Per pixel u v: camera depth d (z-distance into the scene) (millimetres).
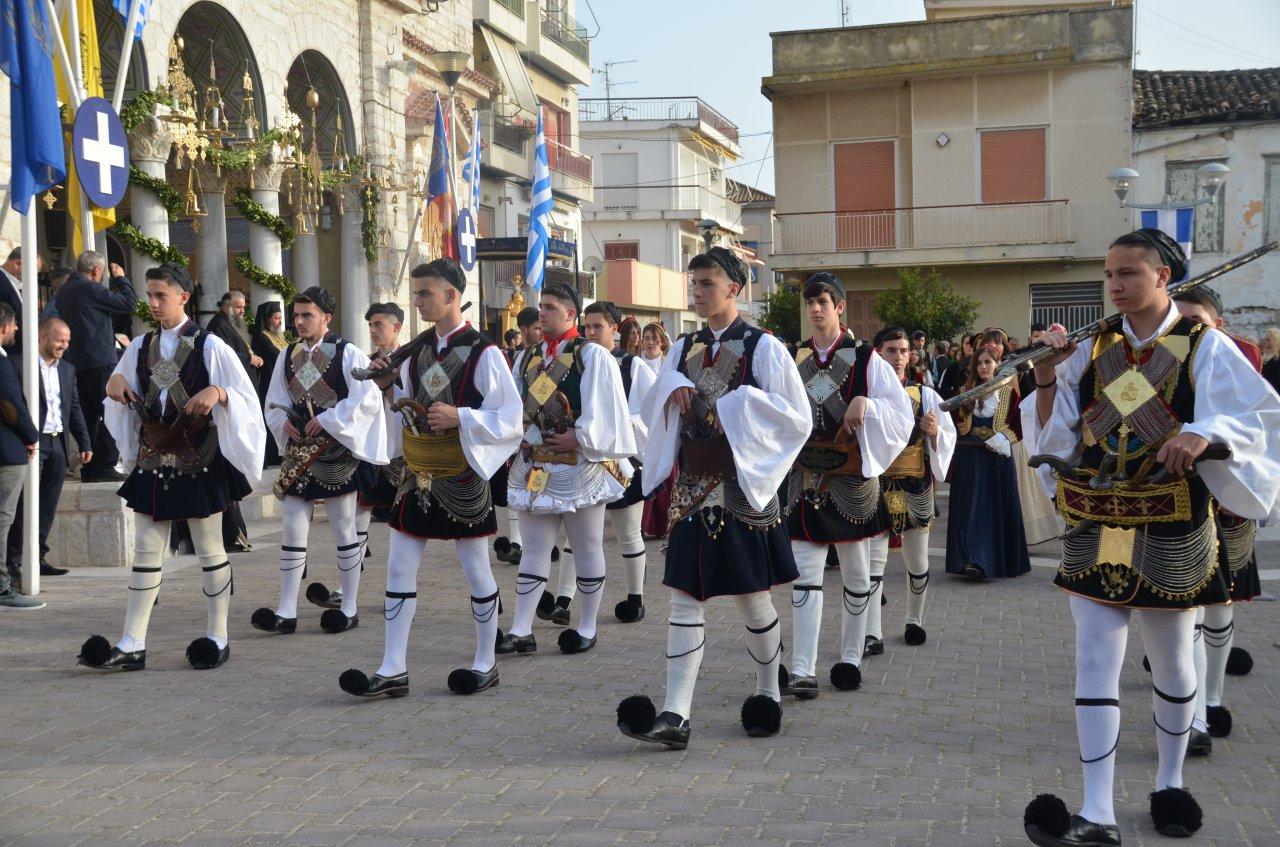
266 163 19328
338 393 8234
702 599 5660
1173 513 4258
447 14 27203
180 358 7086
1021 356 4457
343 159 21984
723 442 5648
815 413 6680
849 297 29906
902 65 28375
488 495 6699
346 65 22391
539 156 21391
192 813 4797
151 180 16250
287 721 6125
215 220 19047
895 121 29203
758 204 61938
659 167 49781
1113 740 4320
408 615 6633
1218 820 4738
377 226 23172
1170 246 4316
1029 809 4266
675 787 5094
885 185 29375
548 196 21438
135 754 5574
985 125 28344
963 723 6121
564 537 10188
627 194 50000
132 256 19312
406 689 6617
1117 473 4312
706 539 5645
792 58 29188
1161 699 4617
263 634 8312
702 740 5805
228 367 7109
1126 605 4305
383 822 4684
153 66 16734
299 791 5051
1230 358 4191
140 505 7156
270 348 13305
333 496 8336
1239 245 27188
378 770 5332
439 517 6570
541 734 5898
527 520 7750
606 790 5055
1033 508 12398
